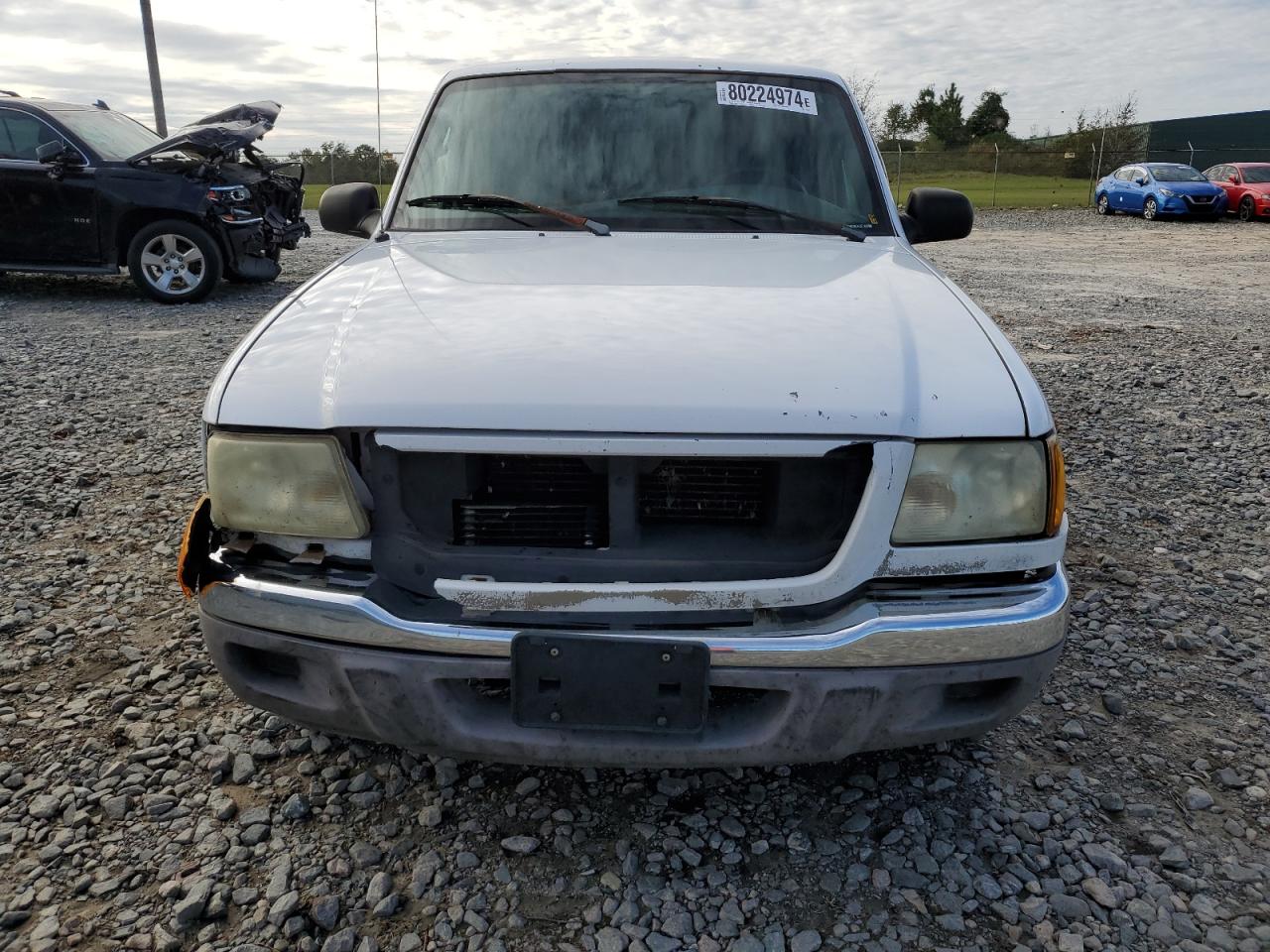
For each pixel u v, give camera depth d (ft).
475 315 6.55
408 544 5.96
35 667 8.85
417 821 6.86
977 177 109.60
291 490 5.89
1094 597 10.53
